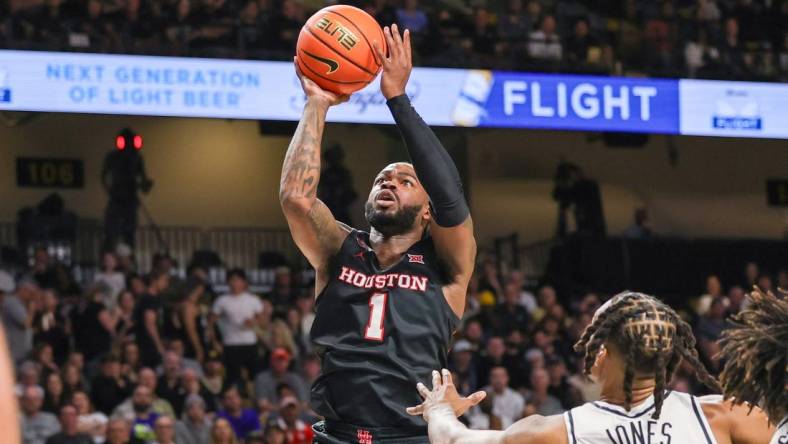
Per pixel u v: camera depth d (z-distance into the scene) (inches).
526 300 624.7
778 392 133.6
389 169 175.6
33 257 647.1
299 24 617.0
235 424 468.1
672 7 722.2
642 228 751.1
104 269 578.6
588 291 696.4
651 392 135.2
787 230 904.3
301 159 170.2
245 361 539.2
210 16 605.9
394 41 167.2
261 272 755.4
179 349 510.3
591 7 745.0
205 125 837.8
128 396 476.7
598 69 648.4
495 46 652.1
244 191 840.3
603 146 881.5
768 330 134.8
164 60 572.1
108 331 520.1
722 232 891.4
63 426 427.8
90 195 804.0
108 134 813.9
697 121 651.5
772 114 663.8
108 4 608.4
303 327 562.9
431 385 165.9
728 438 135.9
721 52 693.3
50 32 571.2
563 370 538.6
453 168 166.6
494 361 538.6
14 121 789.9
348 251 172.4
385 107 595.5
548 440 134.0
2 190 784.3
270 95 586.9
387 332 165.9
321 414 169.8
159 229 764.0
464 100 615.5
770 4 734.5
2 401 59.6
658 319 132.5
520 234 860.0
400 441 163.8
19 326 508.4
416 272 169.3
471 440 140.3
